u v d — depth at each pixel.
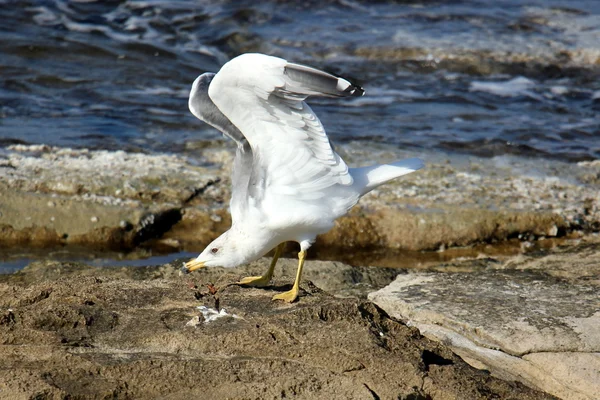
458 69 22.84
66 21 24.19
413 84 21.91
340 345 7.82
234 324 8.38
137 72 21.69
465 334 8.95
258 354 7.85
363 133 18.33
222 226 13.91
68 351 7.70
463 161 16.81
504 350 8.64
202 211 14.05
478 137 18.44
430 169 16.08
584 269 10.99
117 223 13.54
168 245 13.55
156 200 14.21
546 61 23.27
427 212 14.02
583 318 9.11
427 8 27.22
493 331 8.82
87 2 25.75
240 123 8.70
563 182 15.88
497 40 24.48
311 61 22.89
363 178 9.02
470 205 14.35
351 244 13.77
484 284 10.20
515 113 20.25
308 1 26.97
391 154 16.92
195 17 25.42
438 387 7.38
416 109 20.19
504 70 22.83
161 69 22.00
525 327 8.89
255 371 7.45
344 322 8.31
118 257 13.10
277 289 9.51
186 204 14.25
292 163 8.70
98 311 8.48
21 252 13.07
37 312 8.24
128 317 8.50
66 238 13.46
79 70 21.36
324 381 7.27
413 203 14.38
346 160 16.44
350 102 20.48
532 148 17.97
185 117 18.94
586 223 14.30
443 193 14.86
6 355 7.65
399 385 7.34
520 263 12.21
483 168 16.50
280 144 8.70
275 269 11.35
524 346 8.59
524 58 23.34
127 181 14.50
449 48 23.67
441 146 17.78
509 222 14.03
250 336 7.98
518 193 15.09
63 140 16.86
